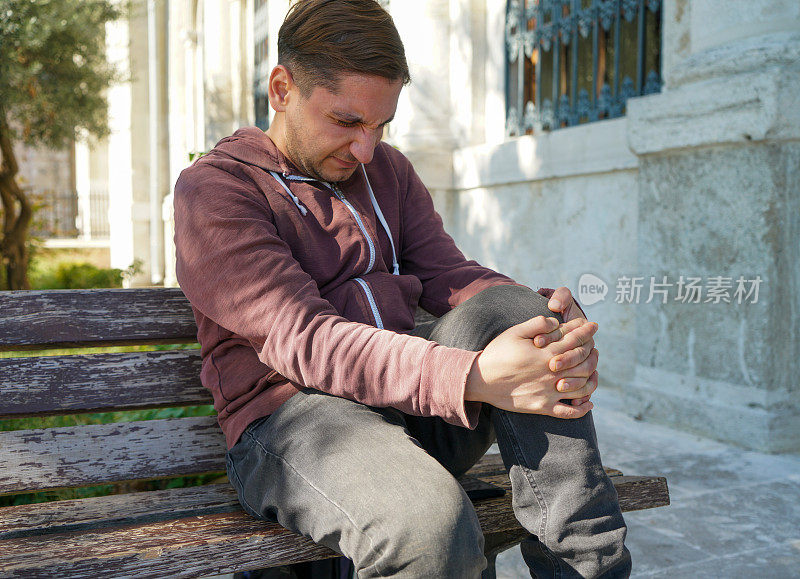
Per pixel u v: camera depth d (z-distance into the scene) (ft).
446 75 21.76
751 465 10.89
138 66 46.16
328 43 4.52
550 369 3.92
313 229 5.04
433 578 3.60
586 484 4.06
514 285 4.71
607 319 16.35
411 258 5.85
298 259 4.97
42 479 5.15
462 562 3.63
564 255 17.62
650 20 15.84
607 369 16.43
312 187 5.14
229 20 39.27
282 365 4.28
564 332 4.13
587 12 17.30
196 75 43.29
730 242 12.00
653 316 13.57
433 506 3.68
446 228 21.76
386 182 5.72
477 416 4.13
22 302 5.23
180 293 5.66
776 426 11.47
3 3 28.50
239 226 4.50
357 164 5.02
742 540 8.22
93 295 5.42
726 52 11.96
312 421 4.32
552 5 18.43
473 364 4.01
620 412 14.17
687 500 9.48
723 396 12.23
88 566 3.83
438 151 21.61
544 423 4.12
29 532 4.35
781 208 11.35
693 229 12.68
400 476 3.84
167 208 41.52
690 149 12.63
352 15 4.55
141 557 3.92
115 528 4.39
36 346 5.39
